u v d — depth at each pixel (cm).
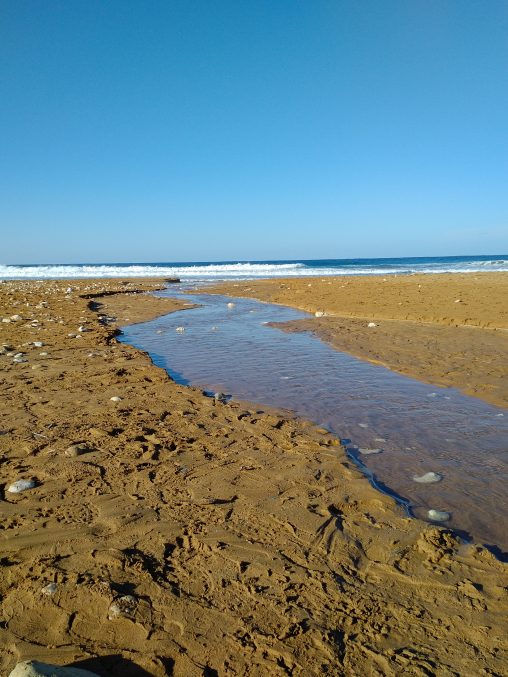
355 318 1461
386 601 283
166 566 312
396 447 518
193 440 525
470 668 236
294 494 409
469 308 1427
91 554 322
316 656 243
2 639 254
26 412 609
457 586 296
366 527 362
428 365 861
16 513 374
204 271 5847
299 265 6888
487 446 520
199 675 232
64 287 2925
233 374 834
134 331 1332
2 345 1049
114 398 666
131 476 438
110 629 260
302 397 696
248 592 288
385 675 232
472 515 385
